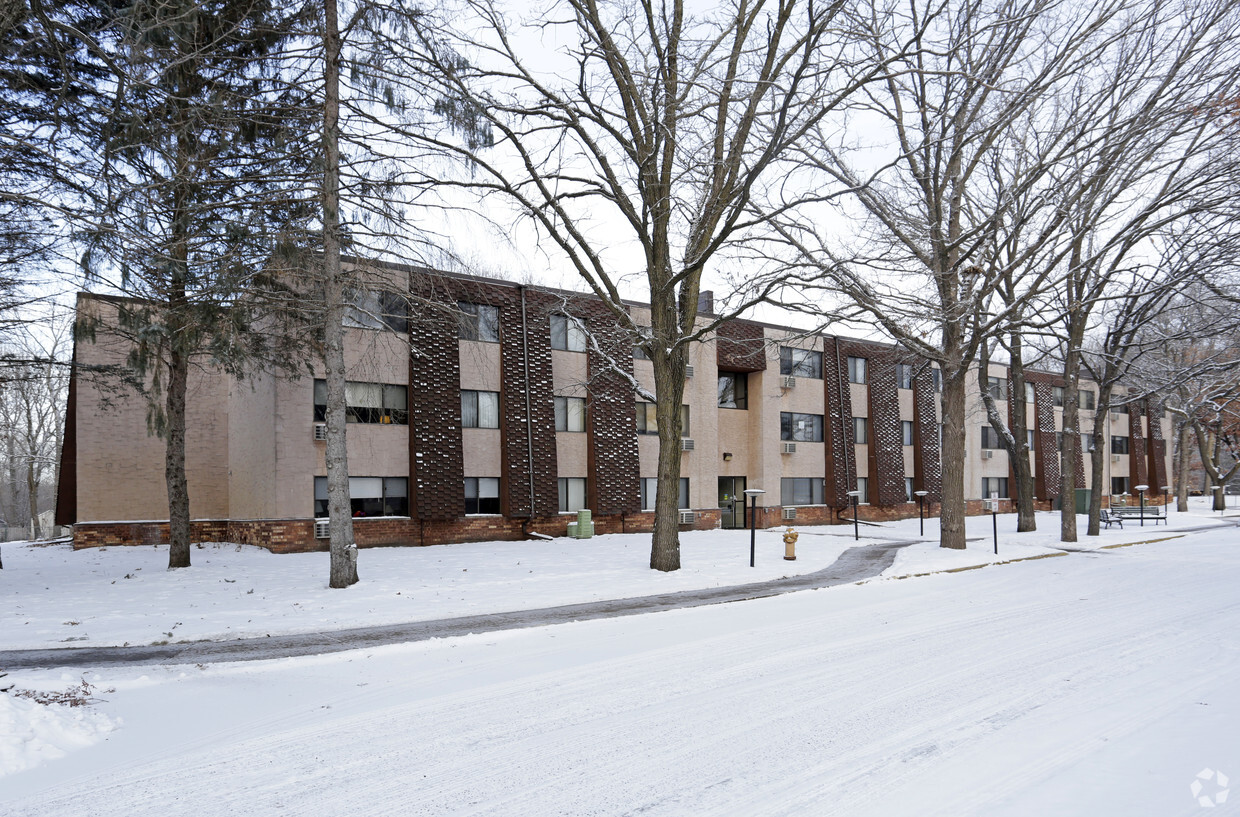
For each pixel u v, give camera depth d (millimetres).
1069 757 5051
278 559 18828
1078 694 6645
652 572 15641
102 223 9922
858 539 24703
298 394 20844
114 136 11594
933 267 18500
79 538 22703
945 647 8648
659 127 15172
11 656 8625
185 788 4738
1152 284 20969
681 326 16719
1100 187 17656
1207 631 9562
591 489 25969
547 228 15227
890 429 35469
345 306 13953
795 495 32156
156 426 15234
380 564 17266
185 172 11867
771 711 6219
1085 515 39344
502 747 5441
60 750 5426
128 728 5973
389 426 22328
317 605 11773
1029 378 43781
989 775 4742
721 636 9359
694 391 29000
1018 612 11117
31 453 39500
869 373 35281
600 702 6539
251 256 13062
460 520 23203
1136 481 51219
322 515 21203
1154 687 6863
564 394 25812
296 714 6312
